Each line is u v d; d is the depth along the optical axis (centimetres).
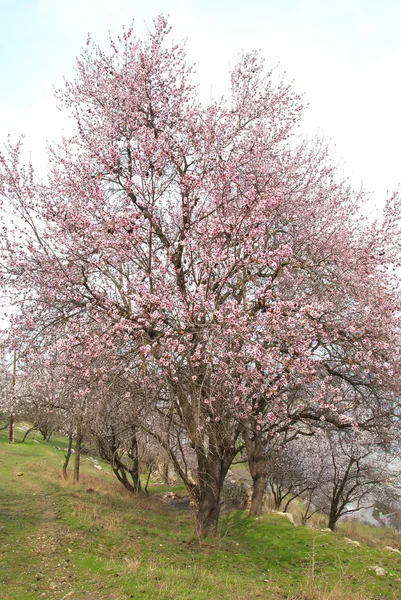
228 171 1099
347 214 1373
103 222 1112
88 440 1970
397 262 1244
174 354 945
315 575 920
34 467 2233
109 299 1037
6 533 1052
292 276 1173
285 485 2014
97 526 1128
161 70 1331
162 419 1041
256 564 980
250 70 1346
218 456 1149
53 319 1069
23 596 711
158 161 1151
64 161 1251
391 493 2058
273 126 1351
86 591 717
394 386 1128
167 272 1045
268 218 1116
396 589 841
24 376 1320
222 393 991
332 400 1127
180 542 1077
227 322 898
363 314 1110
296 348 955
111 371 977
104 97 1318
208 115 1245
